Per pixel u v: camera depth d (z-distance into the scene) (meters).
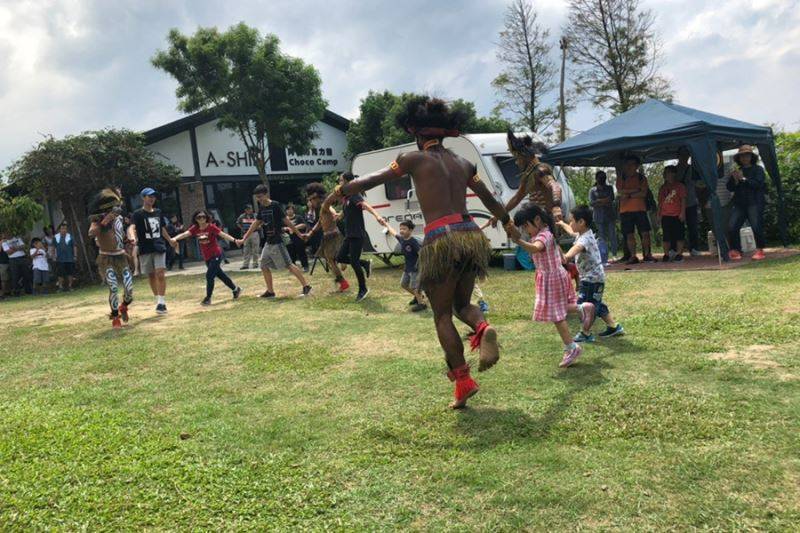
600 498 2.61
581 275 5.41
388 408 4.00
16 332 8.37
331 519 2.62
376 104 26.58
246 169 24.72
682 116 10.17
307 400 4.30
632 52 28.11
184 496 2.88
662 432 3.22
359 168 13.86
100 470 3.21
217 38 20.59
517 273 10.71
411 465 3.09
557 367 4.64
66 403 4.54
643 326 5.68
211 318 8.02
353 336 6.30
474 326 3.71
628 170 11.06
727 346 4.81
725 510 2.44
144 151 20.02
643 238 11.17
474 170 3.94
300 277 9.60
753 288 7.12
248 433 3.70
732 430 3.18
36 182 17.83
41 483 3.07
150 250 8.83
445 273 3.58
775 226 12.39
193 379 5.05
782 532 2.27
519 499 2.65
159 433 3.76
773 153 11.06
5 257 16.44
